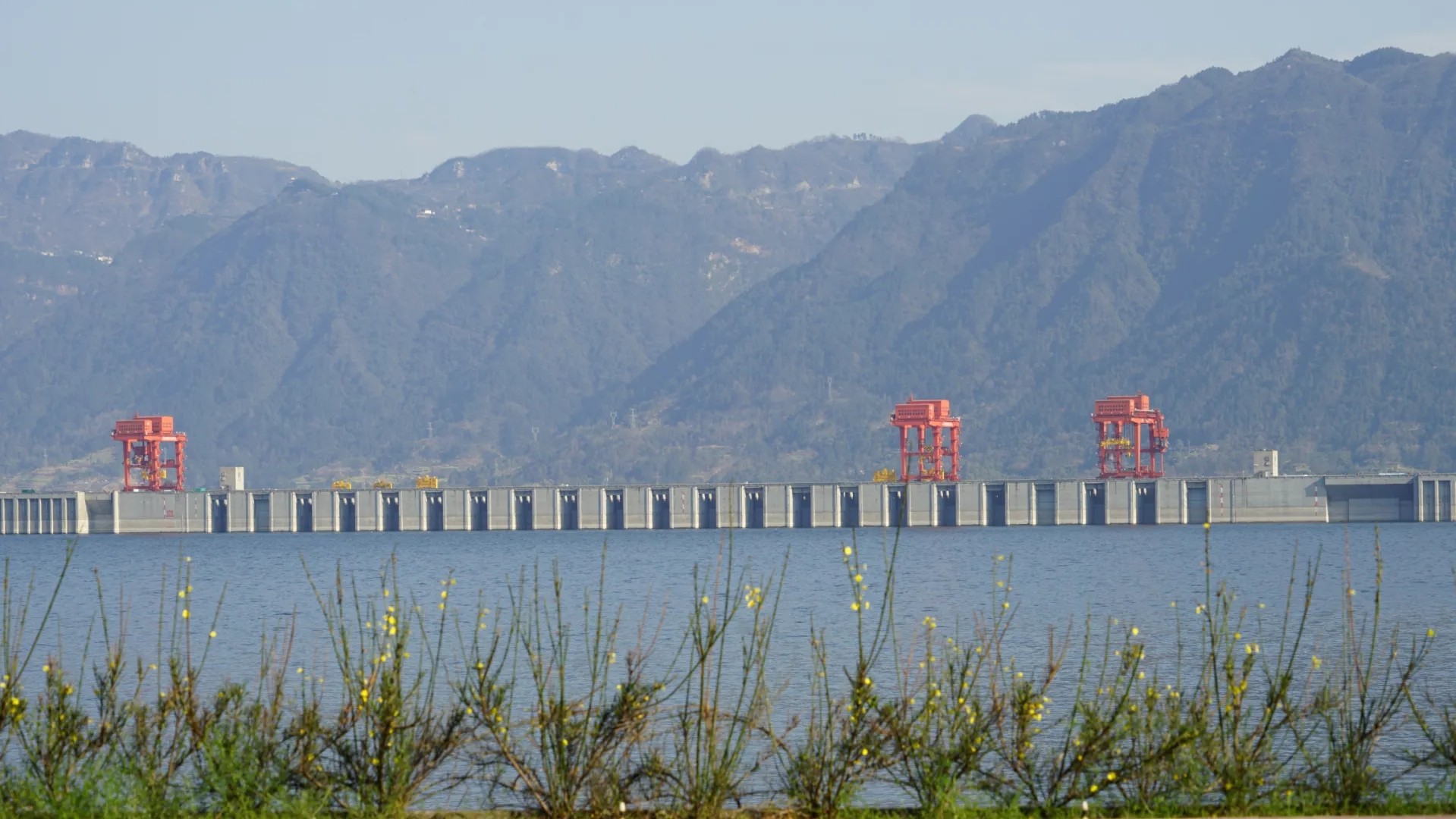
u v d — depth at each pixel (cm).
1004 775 7569
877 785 8362
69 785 7019
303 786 7000
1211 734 7175
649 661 14788
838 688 12950
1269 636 16938
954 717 7150
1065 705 11506
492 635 15412
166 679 13838
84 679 13588
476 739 7212
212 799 7025
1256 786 7050
